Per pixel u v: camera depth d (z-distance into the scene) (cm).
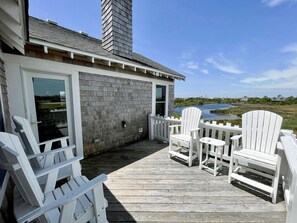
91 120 363
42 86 290
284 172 220
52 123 307
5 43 229
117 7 422
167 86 606
